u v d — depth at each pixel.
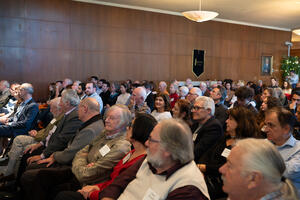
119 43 9.38
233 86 8.83
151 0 8.68
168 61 10.37
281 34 13.31
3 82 6.08
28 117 4.18
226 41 11.67
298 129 3.01
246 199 0.95
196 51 10.93
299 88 5.12
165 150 1.40
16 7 7.79
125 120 2.34
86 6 8.75
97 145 2.43
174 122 1.45
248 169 0.93
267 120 2.02
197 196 1.30
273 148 0.96
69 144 2.80
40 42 8.17
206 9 9.70
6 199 2.78
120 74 9.47
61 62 8.51
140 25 9.70
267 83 13.08
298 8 9.30
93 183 2.23
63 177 2.50
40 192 2.35
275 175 0.92
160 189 1.38
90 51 8.92
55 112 3.75
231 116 2.21
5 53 7.74
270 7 9.29
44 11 8.16
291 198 0.91
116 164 2.20
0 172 3.70
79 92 6.15
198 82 10.76
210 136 2.63
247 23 12.18
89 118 2.79
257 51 12.62
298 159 1.84
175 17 10.38
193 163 1.45
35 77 8.17
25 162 3.11
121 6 9.29
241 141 1.03
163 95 3.76
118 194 1.67
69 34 8.57
